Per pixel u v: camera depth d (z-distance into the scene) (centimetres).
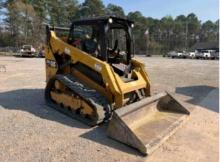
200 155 537
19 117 715
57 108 768
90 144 561
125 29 766
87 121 671
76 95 710
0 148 533
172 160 511
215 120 752
